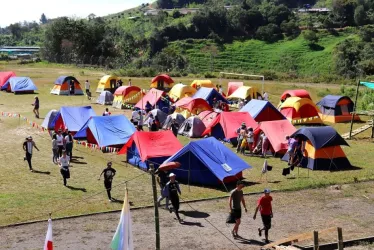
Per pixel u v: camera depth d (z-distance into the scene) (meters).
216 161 27.64
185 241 19.53
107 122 36.59
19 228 20.66
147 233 20.38
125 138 35.72
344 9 158.12
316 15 173.12
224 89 75.25
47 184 27.12
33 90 65.75
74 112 40.25
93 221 21.64
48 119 41.91
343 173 30.38
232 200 19.73
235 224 19.92
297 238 18.19
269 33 154.50
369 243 19.64
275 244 18.61
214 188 27.11
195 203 24.45
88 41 121.06
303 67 132.75
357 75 101.44
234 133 38.44
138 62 114.06
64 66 102.25
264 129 35.94
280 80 87.50
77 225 21.12
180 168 28.08
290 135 34.75
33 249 18.47
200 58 142.38
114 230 20.59
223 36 156.62
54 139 31.81
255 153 36.03
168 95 56.22
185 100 48.72
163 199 24.78
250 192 26.03
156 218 15.67
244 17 158.88
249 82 81.94
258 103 44.78
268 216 19.42
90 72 90.19
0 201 23.94
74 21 122.19
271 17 160.88
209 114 42.56
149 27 183.50
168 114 48.50
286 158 33.72
